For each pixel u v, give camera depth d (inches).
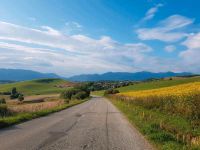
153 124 581.6
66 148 376.8
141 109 1087.6
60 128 589.3
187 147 353.1
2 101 3393.2
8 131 538.0
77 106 1644.9
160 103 1054.4
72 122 713.0
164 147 359.3
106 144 408.8
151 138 436.1
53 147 382.3
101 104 1909.4
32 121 734.5
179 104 798.5
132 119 748.0
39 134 500.4
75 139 449.7
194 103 700.0
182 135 460.1
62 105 1616.6
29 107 1173.1
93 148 378.9
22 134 498.9
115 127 609.9
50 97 4429.1
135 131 545.3
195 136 460.4
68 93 3882.9
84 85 4485.7
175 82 3865.7
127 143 417.1
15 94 5310.0
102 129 575.5
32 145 394.9
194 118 658.2
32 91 7391.7
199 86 1683.1
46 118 828.6
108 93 4832.7
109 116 903.1
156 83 4436.5
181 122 626.8
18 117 768.3
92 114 993.5
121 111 1147.9
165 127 548.1
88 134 505.7
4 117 770.2
